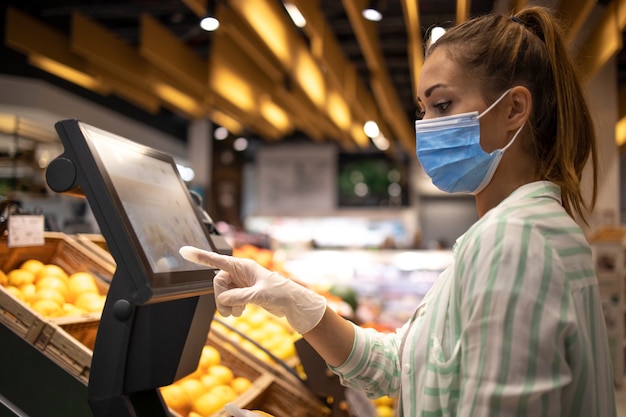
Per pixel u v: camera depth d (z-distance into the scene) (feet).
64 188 3.43
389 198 45.75
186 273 3.87
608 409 3.68
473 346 3.26
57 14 23.30
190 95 27.89
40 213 6.47
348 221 45.80
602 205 19.43
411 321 4.42
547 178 3.92
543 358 3.12
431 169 4.08
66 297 5.87
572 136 3.89
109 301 3.46
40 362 4.21
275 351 7.90
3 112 24.06
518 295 3.19
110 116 30.89
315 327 4.40
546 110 3.92
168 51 21.66
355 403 6.88
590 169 4.90
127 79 26.50
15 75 24.18
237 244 18.92
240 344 7.27
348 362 4.60
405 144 38.34
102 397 3.57
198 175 42.01
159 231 3.84
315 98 25.57
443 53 4.05
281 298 3.96
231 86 26.16
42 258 6.63
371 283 22.25
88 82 25.12
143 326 3.59
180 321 3.99
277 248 25.72
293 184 46.06
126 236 3.37
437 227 49.24
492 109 3.88
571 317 3.22
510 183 3.99
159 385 3.77
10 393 4.24
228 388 6.02
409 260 23.13
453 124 3.92
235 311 3.89
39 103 24.44
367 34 18.79
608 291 19.54
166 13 23.73
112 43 22.35
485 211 4.13
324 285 13.05
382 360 4.74
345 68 24.44
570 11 12.50
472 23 4.12
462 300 3.49
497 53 3.88
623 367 19.36
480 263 3.37
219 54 20.84
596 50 14.52
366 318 13.33
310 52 24.31
